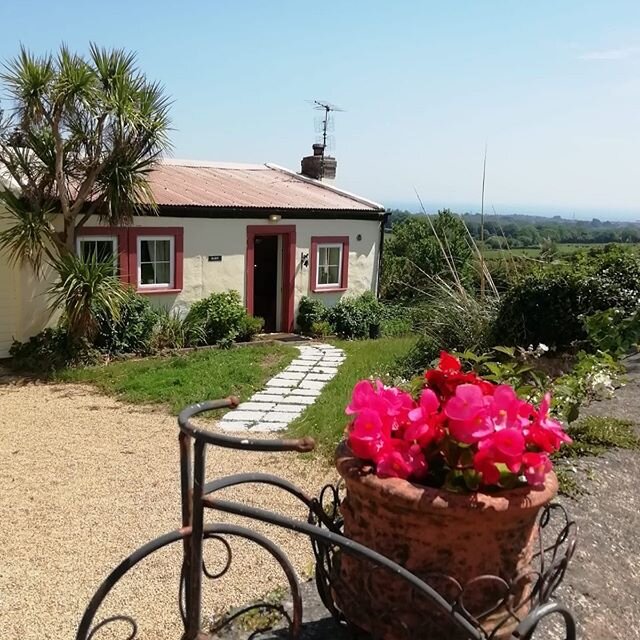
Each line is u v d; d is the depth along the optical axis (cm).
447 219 1731
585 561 281
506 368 395
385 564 167
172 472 566
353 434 189
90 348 995
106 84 935
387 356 1046
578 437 434
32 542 428
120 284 998
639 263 896
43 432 680
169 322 1136
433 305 988
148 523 461
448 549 179
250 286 1292
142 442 650
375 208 1477
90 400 809
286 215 1311
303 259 1370
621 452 419
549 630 233
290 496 507
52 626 334
